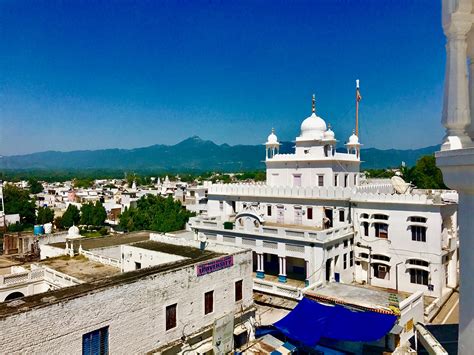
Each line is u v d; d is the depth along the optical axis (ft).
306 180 167.12
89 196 493.77
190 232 179.73
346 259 142.20
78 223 327.06
